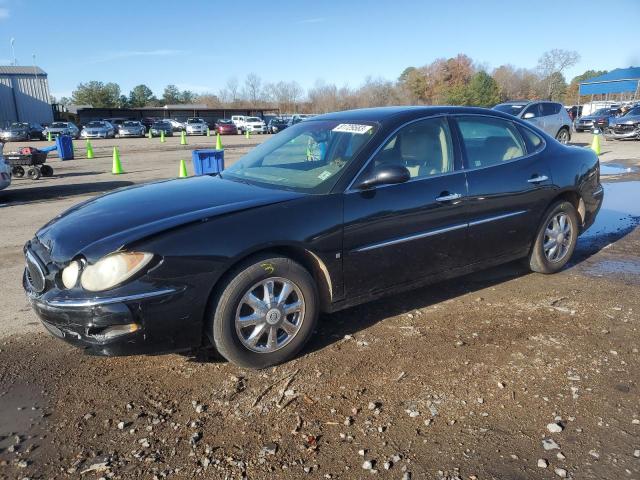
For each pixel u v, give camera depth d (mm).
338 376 3285
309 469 2475
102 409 3008
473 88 69938
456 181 4086
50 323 3068
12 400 3117
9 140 37938
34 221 8438
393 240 3758
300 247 3365
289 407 2971
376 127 3906
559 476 2389
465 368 3336
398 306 4355
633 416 2812
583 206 5152
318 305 3559
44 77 54938
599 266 5320
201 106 88125
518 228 4582
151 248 2947
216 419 2881
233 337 3219
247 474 2453
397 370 3334
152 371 3416
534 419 2803
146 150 26016
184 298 3018
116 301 2865
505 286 4773
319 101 84000
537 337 3746
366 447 2617
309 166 3951
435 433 2711
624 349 3547
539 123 17141
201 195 3617
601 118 28453
